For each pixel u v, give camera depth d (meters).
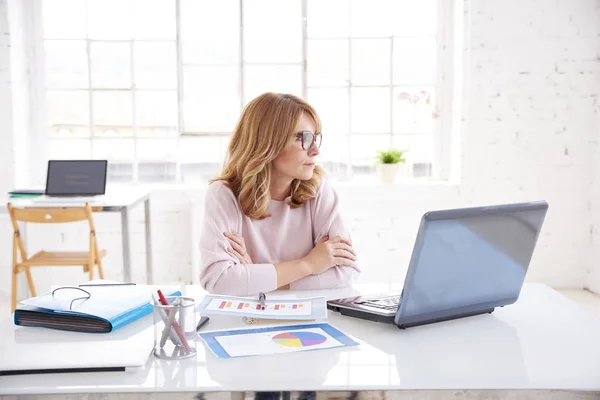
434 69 4.25
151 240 3.96
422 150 4.30
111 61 4.21
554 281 4.11
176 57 4.21
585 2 3.88
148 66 4.22
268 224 1.89
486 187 4.05
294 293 1.67
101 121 4.25
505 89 3.97
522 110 3.98
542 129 3.99
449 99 4.24
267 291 1.68
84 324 1.30
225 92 4.25
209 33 4.20
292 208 1.92
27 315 1.34
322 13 4.20
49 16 4.15
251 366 1.11
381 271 4.16
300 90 4.26
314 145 1.80
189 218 4.11
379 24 4.21
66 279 4.08
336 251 1.76
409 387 1.02
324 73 4.25
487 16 3.91
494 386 1.03
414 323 1.33
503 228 1.28
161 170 4.30
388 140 4.29
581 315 1.43
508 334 1.29
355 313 1.40
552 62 3.94
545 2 3.89
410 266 1.21
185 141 4.28
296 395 1.02
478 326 1.35
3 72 3.88
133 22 4.18
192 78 4.23
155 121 4.27
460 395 1.03
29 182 4.16
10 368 1.07
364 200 4.09
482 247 1.27
